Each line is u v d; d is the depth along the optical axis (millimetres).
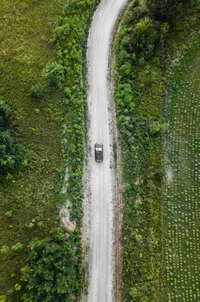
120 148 36938
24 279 27000
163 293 32188
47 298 26328
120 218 34719
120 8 42812
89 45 40875
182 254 33562
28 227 31250
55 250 27531
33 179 33219
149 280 32031
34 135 34750
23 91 35906
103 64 40156
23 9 39719
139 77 39125
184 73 40594
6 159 31234
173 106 39250
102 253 33750
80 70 38438
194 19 41531
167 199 35531
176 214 35062
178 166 36938
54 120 35625
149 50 38625
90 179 35781
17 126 34562
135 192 35156
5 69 36469
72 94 36875
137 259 32781
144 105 38188
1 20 38812
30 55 37594
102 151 36375
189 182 36344
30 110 35375
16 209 31734
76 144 35500
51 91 36469
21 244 30438
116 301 32438
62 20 39125
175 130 38312
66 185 34000
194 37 41719
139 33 37594
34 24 39312
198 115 38906
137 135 36906
